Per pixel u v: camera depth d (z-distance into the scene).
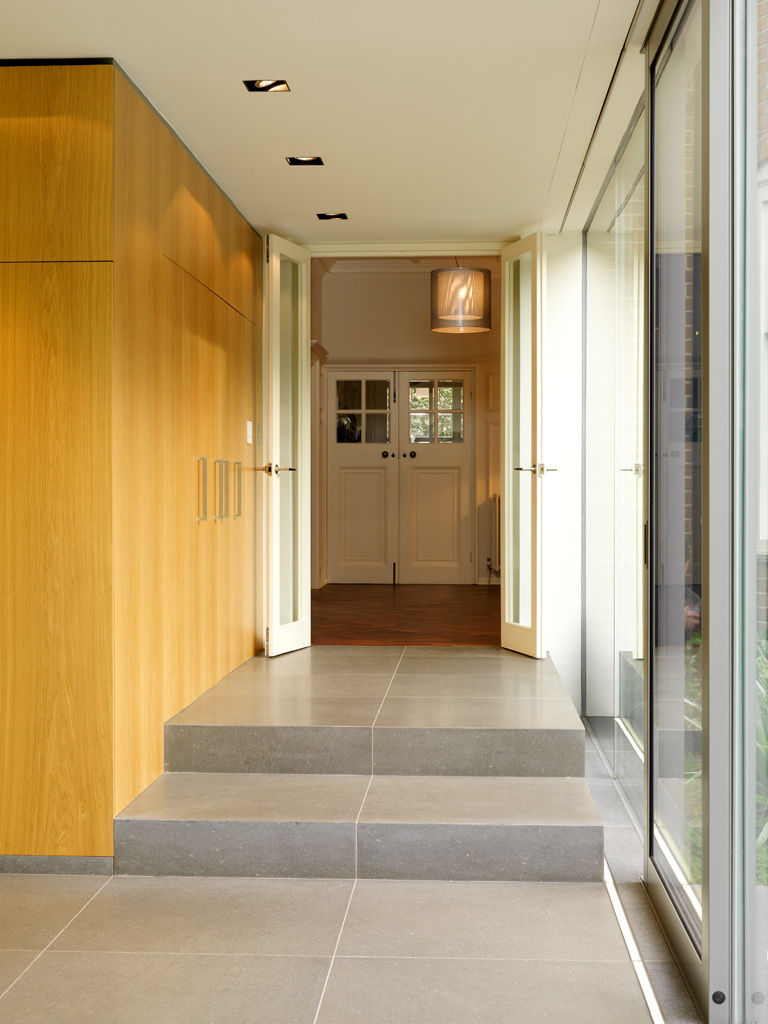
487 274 7.71
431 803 3.54
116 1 2.96
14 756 3.38
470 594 8.90
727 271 2.29
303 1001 2.48
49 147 3.31
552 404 5.69
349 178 4.64
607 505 4.84
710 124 2.28
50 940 2.85
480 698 4.43
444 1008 2.45
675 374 2.79
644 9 2.97
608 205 4.75
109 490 3.31
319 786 3.75
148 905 3.10
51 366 3.31
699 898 2.50
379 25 3.12
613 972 2.64
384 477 9.95
